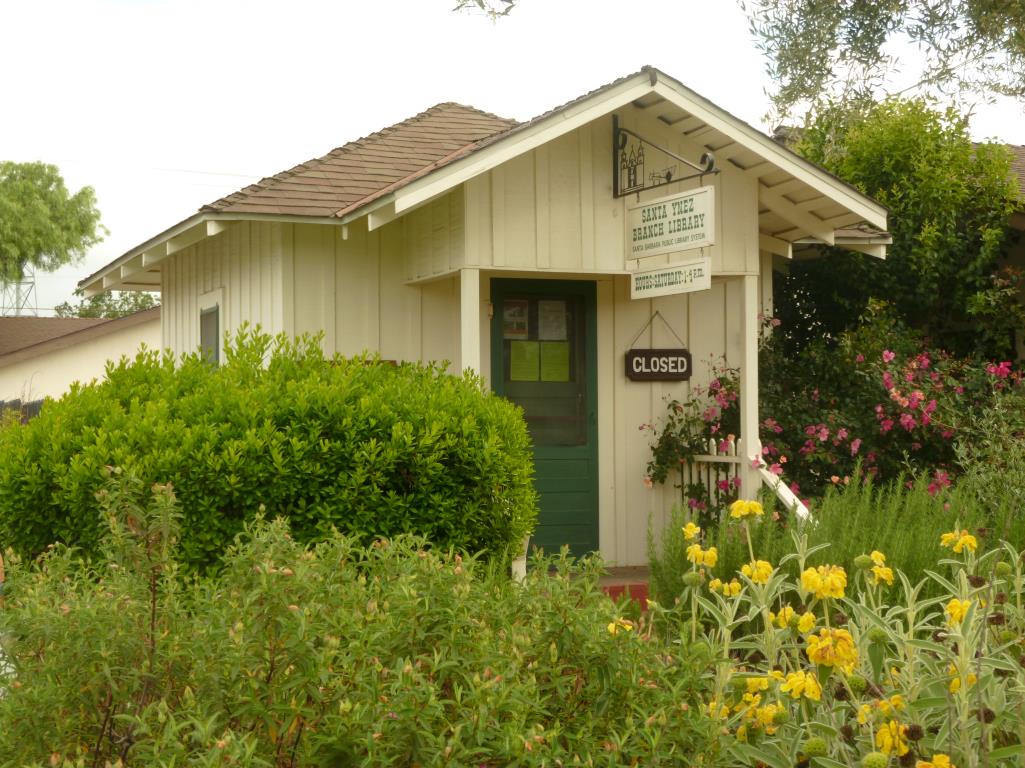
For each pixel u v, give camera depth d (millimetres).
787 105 9078
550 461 9828
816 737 3605
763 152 8703
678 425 10086
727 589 4355
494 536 6633
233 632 3420
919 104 12383
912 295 12133
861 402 10688
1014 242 12523
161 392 6898
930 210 12023
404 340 9484
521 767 3273
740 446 9352
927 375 10633
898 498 7215
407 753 3314
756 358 9352
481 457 6512
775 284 12086
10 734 3389
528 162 8633
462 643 3643
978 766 3516
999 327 11984
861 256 11836
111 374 7191
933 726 4016
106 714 3590
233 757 3018
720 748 3572
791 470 10461
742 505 4367
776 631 4207
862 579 5953
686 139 9078
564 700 3719
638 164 8703
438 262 8891
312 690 3389
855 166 12406
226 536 6035
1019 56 8734
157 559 3924
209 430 6137
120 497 4188
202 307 11445
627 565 9961
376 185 9289
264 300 9602
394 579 4125
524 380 9789
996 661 3621
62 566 4570
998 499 8758
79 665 3600
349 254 9344
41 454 6438
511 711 3379
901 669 4074
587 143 8805
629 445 10047
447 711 3664
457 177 7957
